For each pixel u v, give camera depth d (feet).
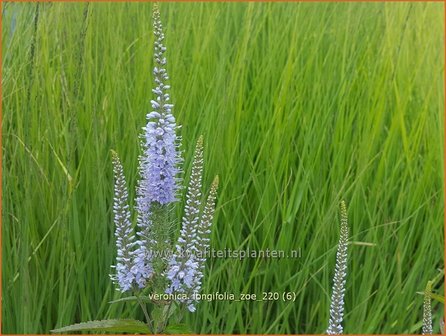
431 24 2.46
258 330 1.84
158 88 1.37
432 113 2.25
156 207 1.42
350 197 2.04
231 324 1.81
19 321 1.74
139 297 1.45
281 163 1.96
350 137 2.15
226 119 2.01
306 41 2.33
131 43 2.21
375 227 1.97
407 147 2.07
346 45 2.32
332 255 1.96
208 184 1.90
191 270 1.42
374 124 2.10
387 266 2.06
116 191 1.42
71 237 1.84
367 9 2.51
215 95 1.96
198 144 1.39
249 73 2.34
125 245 1.43
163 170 1.38
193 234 1.42
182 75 2.17
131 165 1.91
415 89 2.36
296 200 1.89
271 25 2.38
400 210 2.06
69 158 1.79
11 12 2.10
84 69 2.02
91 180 1.91
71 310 1.78
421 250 1.97
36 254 1.84
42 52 2.09
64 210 1.79
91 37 2.14
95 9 2.24
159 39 1.36
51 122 1.99
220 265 1.85
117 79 2.04
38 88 2.03
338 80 2.25
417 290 1.99
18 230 1.83
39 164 1.92
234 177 1.94
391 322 1.92
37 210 1.93
